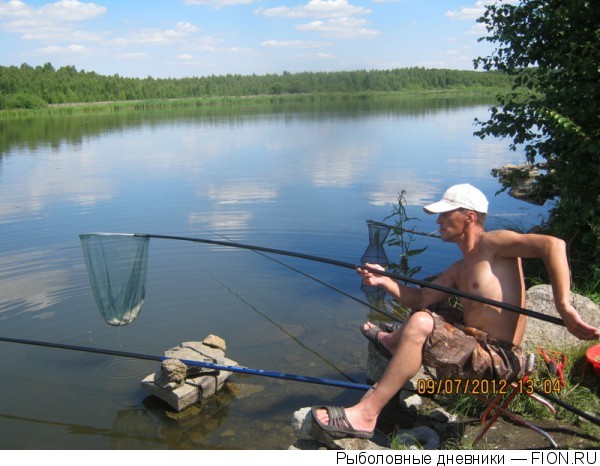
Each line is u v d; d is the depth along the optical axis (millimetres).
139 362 4828
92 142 22609
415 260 7258
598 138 5805
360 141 20344
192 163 15875
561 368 3777
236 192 11594
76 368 4754
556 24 6645
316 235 8445
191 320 5609
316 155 16797
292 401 4223
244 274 6887
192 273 6945
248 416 4051
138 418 4066
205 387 4246
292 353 4918
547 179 7359
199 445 3744
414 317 3264
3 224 9336
